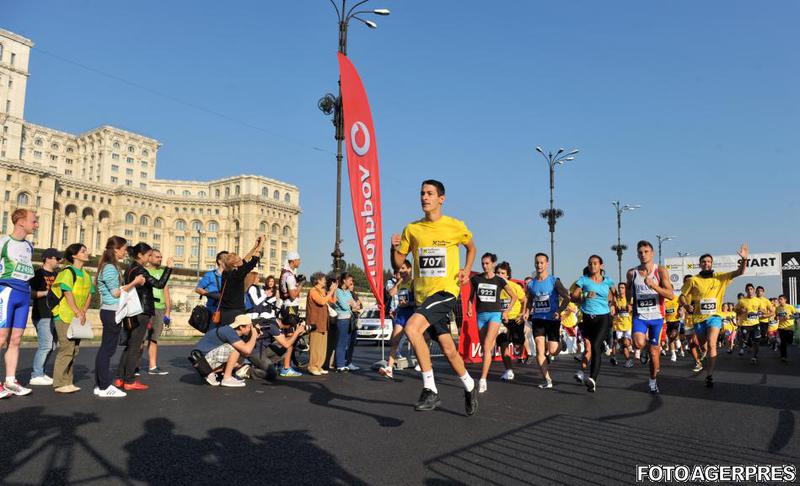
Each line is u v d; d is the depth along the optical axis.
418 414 5.58
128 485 3.23
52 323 7.72
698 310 8.69
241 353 7.69
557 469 3.66
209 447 4.11
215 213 128.62
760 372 10.97
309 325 9.22
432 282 4.97
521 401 6.62
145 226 121.62
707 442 4.46
